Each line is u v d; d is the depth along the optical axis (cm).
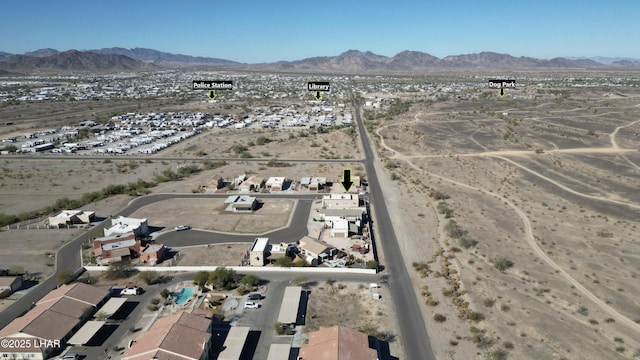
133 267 7038
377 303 6081
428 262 7331
